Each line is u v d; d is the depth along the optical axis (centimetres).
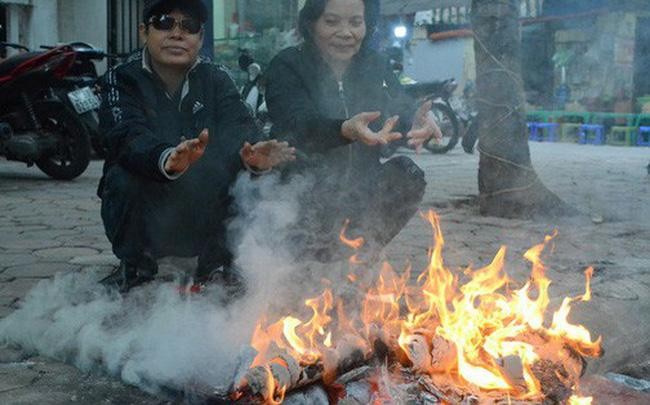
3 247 446
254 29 1133
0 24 1173
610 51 1612
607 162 1105
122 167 306
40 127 741
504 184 584
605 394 248
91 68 839
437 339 235
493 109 582
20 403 220
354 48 328
